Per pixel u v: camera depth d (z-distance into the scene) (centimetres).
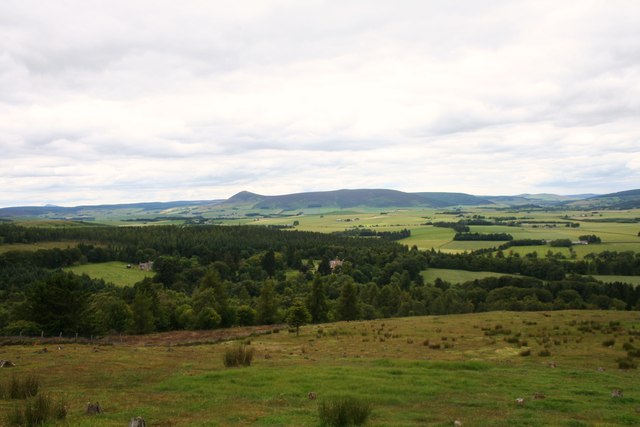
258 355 4238
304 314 6312
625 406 2256
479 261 18012
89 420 1838
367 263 19412
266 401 2317
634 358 3544
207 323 8788
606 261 15938
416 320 7056
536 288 13888
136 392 2572
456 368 3338
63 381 2908
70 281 7844
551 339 4562
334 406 1886
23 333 7269
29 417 1788
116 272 16912
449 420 1992
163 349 4916
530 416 2080
